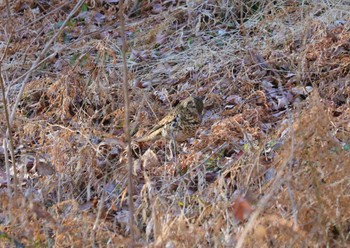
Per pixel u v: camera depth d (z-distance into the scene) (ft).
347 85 34.86
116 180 28.27
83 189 28.37
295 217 19.84
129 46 43.42
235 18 44.88
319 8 42.88
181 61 40.70
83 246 21.57
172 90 37.96
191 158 28.43
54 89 34.86
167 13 45.73
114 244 22.16
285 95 35.17
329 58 37.83
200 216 22.27
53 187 27.53
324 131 21.90
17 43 40.68
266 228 20.01
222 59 39.81
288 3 44.21
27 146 31.86
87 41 45.32
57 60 41.14
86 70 37.96
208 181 27.68
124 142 30.22
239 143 29.84
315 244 19.83
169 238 20.72
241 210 18.34
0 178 29.63
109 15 46.93
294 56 38.32
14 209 21.53
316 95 25.18
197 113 29.68
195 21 44.78
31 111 36.35
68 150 29.12
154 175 28.48
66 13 47.91
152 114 34.50
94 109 35.78
